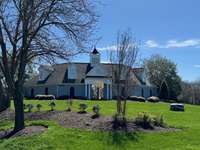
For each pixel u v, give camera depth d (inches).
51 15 1039.0
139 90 3088.1
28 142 895.1
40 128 1019.3
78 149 843.4
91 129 964.6
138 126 992.2
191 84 3973.9
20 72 1048.8
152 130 973.8
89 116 1099.3
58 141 888.9
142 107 1886.1
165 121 1139.3
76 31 1058.7
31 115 1233.4
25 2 1011.3
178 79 3774.6
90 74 2778.1
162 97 3181.6
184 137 925.2
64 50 1075.3
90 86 2758.4
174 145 863.7
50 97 2391.7
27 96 2999.5
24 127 1043.3
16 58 1063.6
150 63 3941.9
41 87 2935.5
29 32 1032.8
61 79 2824.8
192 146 854.5
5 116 1346.0
